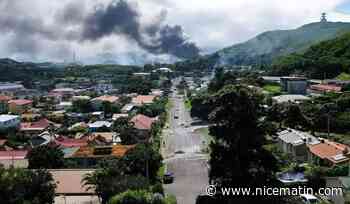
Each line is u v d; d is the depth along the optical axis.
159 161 67.75
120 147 81.25
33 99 186.00
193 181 62.97
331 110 93.19
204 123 123.19
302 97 119.56
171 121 129.12
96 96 192.50
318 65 162.75
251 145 45.75
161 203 48.16
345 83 127.69
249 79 159.50
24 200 45.12
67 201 54.66
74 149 84.06
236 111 45.84
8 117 118.69
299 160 68.12
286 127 87.38
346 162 59.31
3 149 88.94
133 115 130.50
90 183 54.53
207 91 162.62
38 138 99.06
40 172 49.72
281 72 180.25
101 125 113.62
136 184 51.62
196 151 84.88
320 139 73.38
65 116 135.38
